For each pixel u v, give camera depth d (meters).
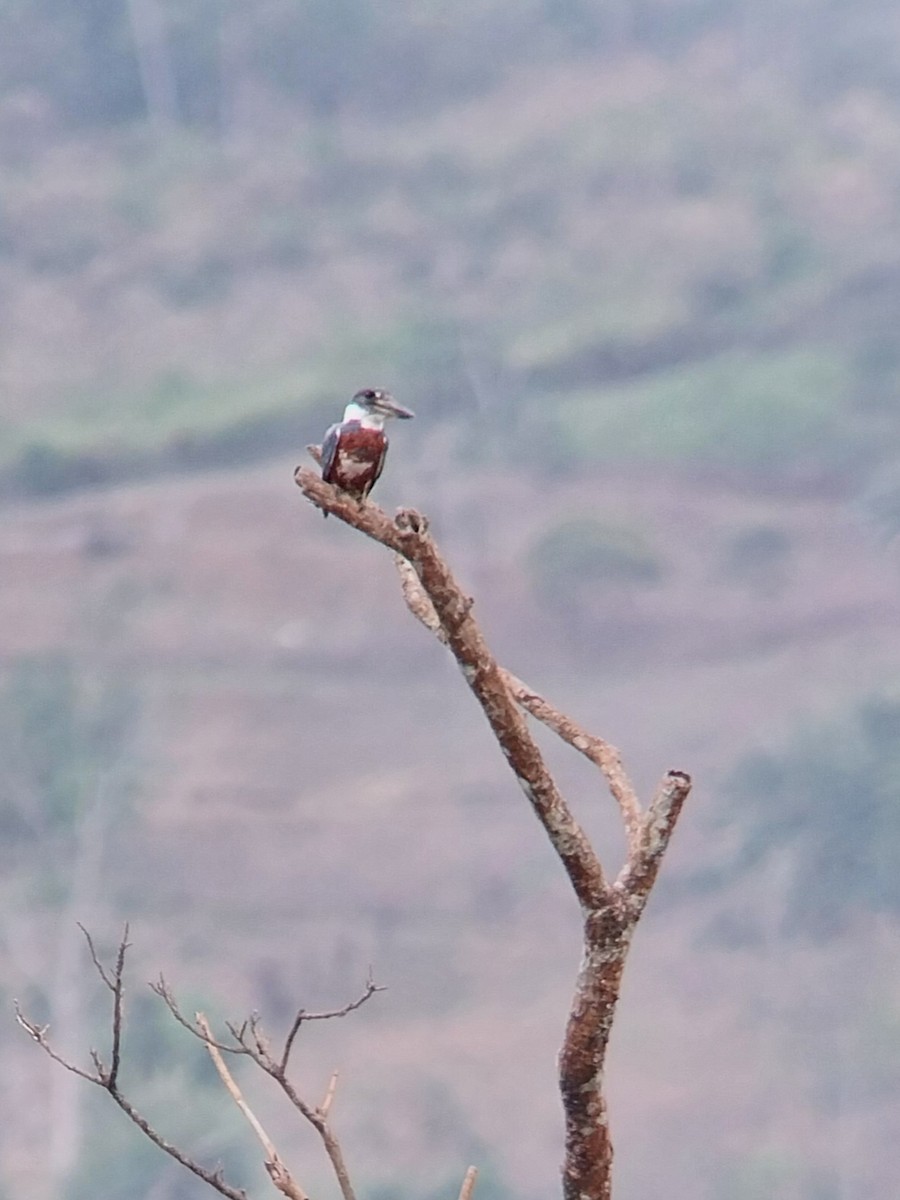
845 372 80.81
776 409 79.12
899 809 48.25
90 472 78.62
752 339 84.69
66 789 55.28
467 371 84.06
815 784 50.16
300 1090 39.91
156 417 82.12
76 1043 42.91
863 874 48.09
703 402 80.62
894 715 51.69
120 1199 33.38
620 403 81.44
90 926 50.12
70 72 102.50
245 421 80.25
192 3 102.50
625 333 85.50
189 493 75.88
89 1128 38.84
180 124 102.50
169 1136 33.62
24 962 47.56
